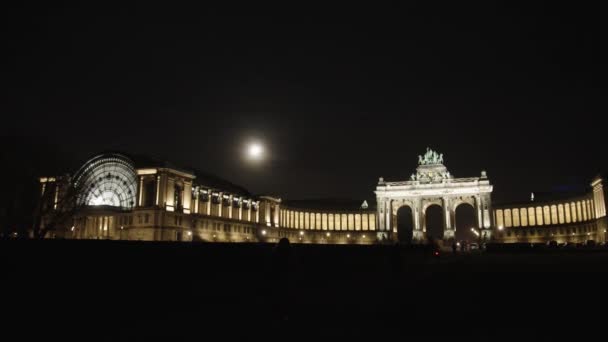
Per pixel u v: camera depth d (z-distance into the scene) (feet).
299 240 536.42
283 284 52.34
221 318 53.31
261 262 83.30
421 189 504.43
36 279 51.67
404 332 46.93
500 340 42.47
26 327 45.80
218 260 75.46
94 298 56.34
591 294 69.56
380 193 517.96
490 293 74.38
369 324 51.03
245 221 433.48
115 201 352.49
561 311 55.88
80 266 56.03
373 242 550.36
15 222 236.22
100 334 44.96
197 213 371.35
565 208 456.86
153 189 335.67
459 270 128.06
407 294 76.43
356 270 122.11
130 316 52.60
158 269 65.26
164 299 62.90
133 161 342.85
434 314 56.49
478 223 476.54
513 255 233.35
